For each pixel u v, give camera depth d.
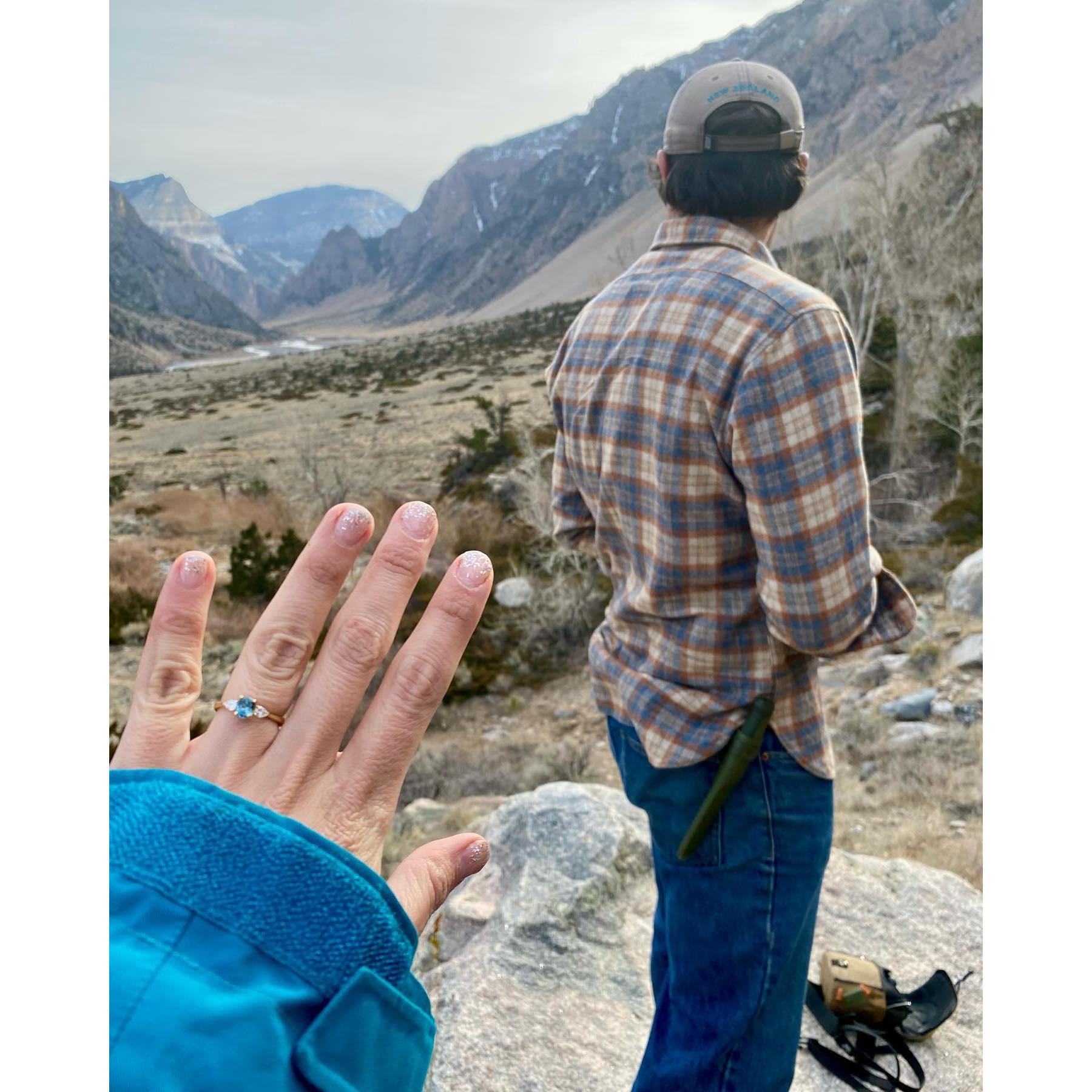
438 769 5.96
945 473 10.91
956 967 1.95
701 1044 1.14
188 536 12.48
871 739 4.88
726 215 1.10
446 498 12.44
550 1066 1.66
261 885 0.29
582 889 2.11
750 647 1.09
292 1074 0.27
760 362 0.97
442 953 2.12
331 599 0.40
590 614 9.23
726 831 1.11
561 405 1.24
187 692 0.40
